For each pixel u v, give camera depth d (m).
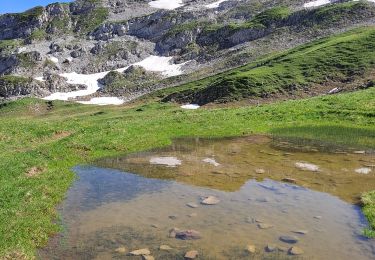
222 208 18.23
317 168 25.39
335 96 58.38
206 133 41.25
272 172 24.62
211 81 121.00
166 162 28.31
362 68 89.19
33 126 43.19
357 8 150.50
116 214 17.97
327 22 149.62
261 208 18.12
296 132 40.88
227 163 27.50
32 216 17.62
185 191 21.06
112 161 29.20
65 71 190.88
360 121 44.41
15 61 196.75
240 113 51.97
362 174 23.66
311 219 16.67
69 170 26.53
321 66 96.62
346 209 17.81
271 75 96.81
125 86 158.50
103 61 195.50
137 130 41.66
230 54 160.62
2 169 24.67
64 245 14.98
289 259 13.29
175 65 178.50
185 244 14.56
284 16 172.25
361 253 13.67
